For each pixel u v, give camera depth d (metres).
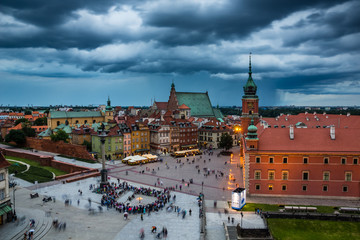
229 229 63.25
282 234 62.81
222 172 117.62
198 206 77.75
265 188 84.31
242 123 157.62
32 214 68.19
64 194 85.06
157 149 159.75
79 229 61.62
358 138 83.81
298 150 82.62
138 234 59.94
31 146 165.38
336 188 81.81
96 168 119.38
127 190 90.69
